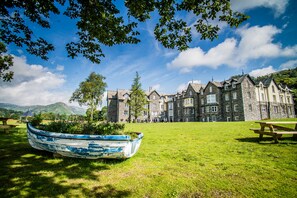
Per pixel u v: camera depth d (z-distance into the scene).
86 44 7.12
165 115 66.81
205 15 5.67
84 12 5.93
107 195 3.60
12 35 7.50
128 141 5.73
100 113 59.84
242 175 4.59
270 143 8.45
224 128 16.53
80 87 55.81
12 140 10.55
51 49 8.20
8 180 4.31
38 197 3.50
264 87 45.78
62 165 5.54
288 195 3.53
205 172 4.87
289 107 50.81
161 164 5.67
